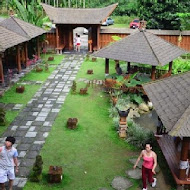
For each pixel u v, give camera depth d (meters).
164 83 10.11
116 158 10.20
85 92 16.22
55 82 18.28
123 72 19.69
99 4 52.28
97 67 22.05
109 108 14.44
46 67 20.45
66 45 28.27
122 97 15.40
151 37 16.69
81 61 23.86
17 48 19.05
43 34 24.36
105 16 26.14
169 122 7.68
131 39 16.67
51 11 26.44
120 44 16.73
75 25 27.27
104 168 9.60
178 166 8.83
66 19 25.98
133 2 48.44
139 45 16.12
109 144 11.10
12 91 16.36
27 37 19.56
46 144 10.92
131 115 14.04
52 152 10.41
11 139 7.48
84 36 37.31
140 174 9.31
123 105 14.51
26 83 17.83
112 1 50.81
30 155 10.16
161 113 8.35
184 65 19.14
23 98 15.42
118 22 46.09
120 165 9.79
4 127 12.15
